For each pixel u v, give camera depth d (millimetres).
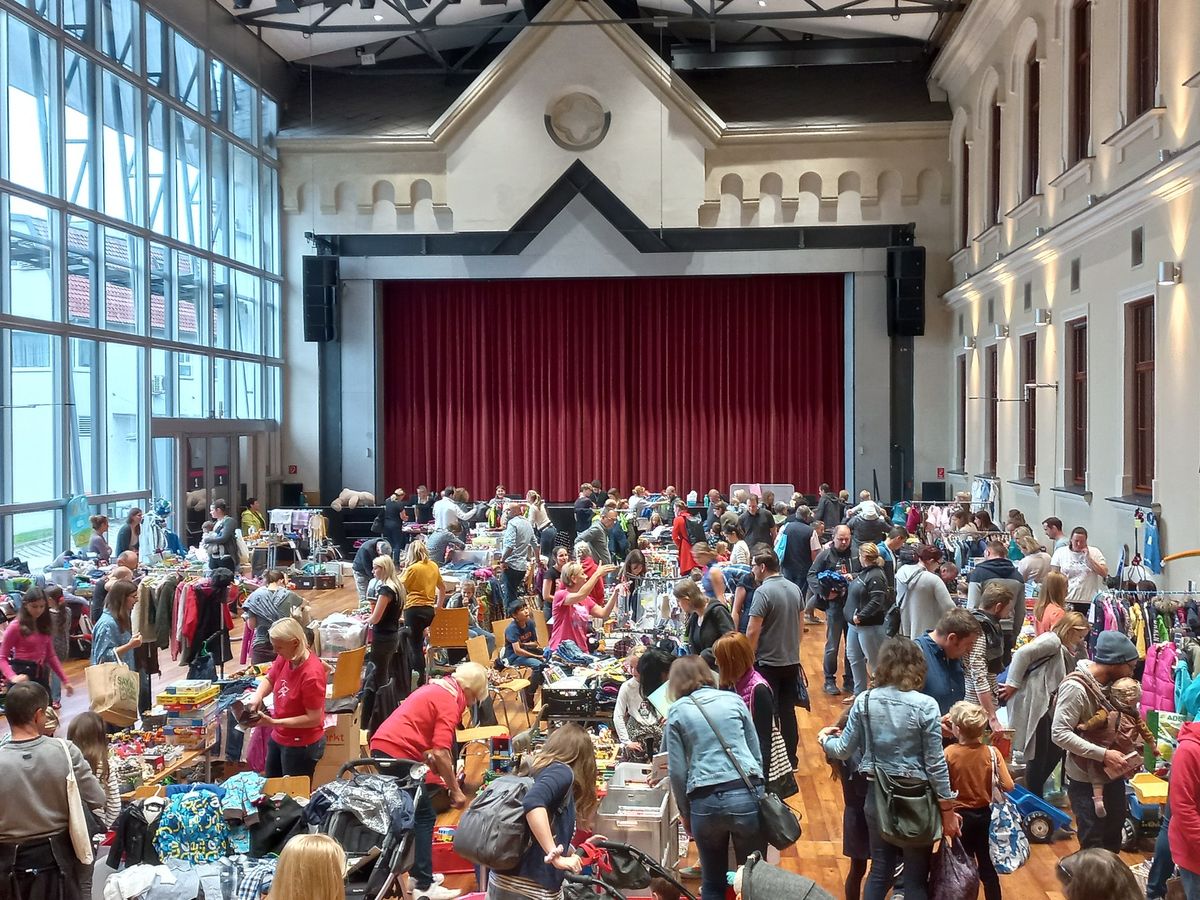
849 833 5531
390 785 5621
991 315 19672
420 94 24594
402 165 23797
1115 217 12883
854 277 23406
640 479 25500
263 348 23266
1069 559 11297
